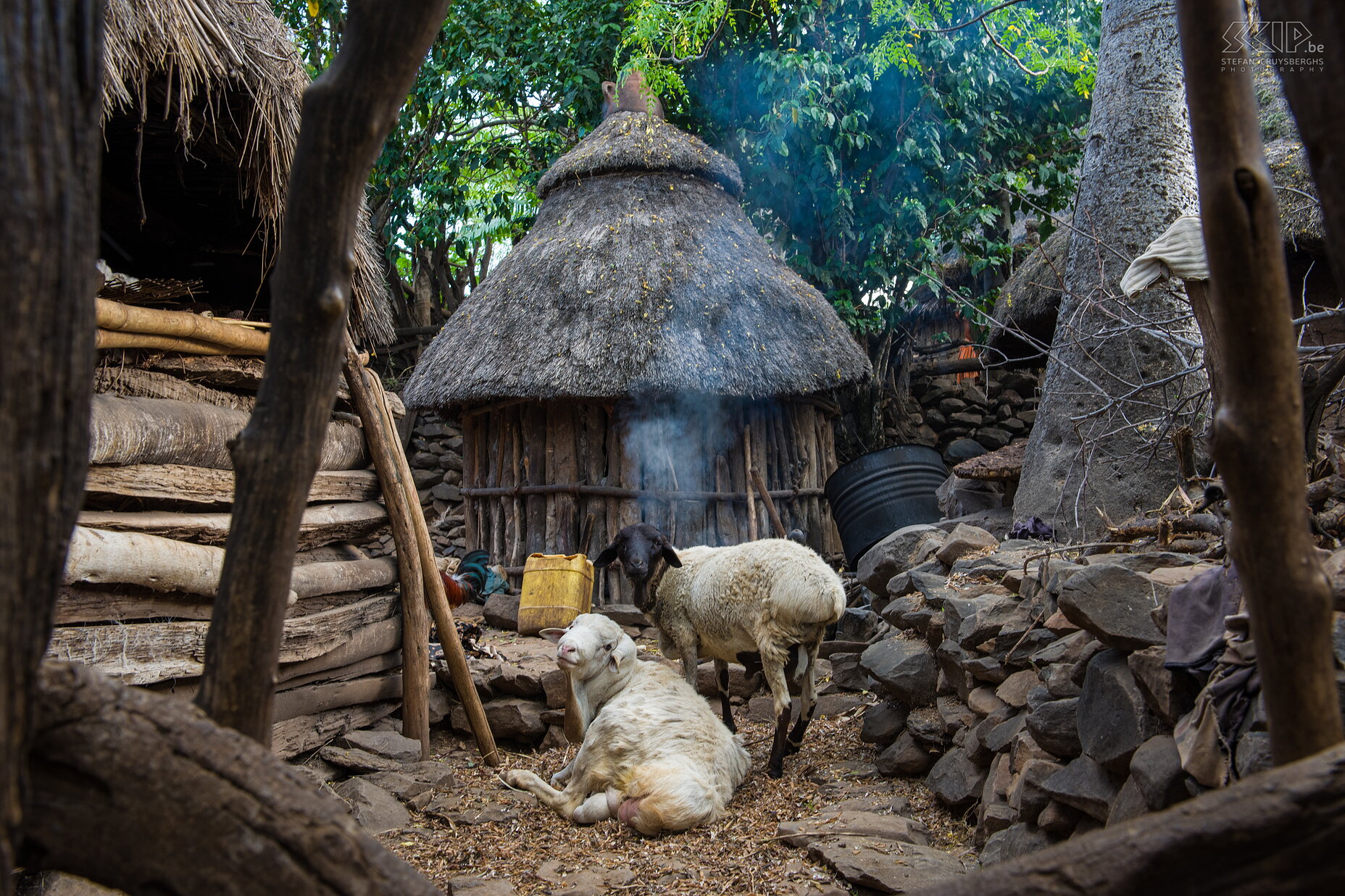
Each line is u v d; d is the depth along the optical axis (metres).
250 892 1.27
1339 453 4.00
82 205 1.20
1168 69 6.20
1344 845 1.21
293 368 1.63
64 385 1.18
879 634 6.35
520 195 14.59
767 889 3.57
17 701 1.15
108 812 1.26
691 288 8.91
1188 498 4.51
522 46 12.55
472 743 6.20
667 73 9.48
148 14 3.91
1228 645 2.75
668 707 4.77
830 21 11.41
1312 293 6.48
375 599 5.72
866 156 11.81
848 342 9.72
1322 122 1.42
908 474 8.62
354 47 1.58
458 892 3.55
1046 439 6.43
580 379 8.31
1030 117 12.69
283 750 4.89
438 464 13.35
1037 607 4.45
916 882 3.42
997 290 12.34
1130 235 6.11
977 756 4.32
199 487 4.46
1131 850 1.28
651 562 5.52
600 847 4.18
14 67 1.11
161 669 3.99
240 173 5.15
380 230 14.12
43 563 1.18
